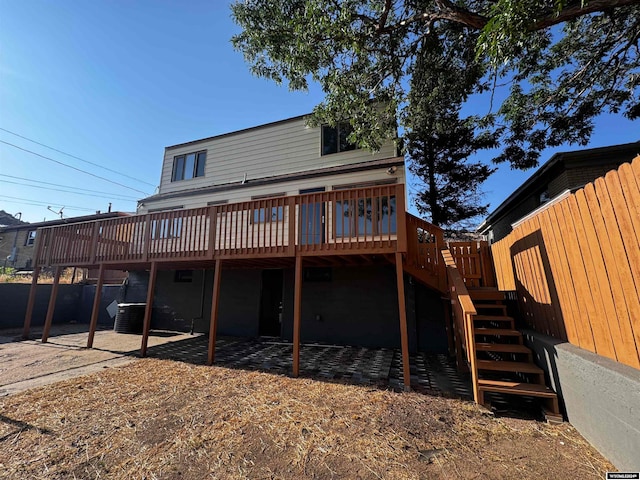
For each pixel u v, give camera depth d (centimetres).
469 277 698
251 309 879
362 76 655
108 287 1127
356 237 490
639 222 225
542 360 371
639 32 527
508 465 237
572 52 611
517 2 307
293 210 537
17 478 223
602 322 275
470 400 377
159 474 228
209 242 602
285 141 982
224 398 384
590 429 263
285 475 228
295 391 411
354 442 276
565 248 341
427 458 249
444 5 489
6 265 1777
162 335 874
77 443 273
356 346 739
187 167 1138
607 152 660
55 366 535
